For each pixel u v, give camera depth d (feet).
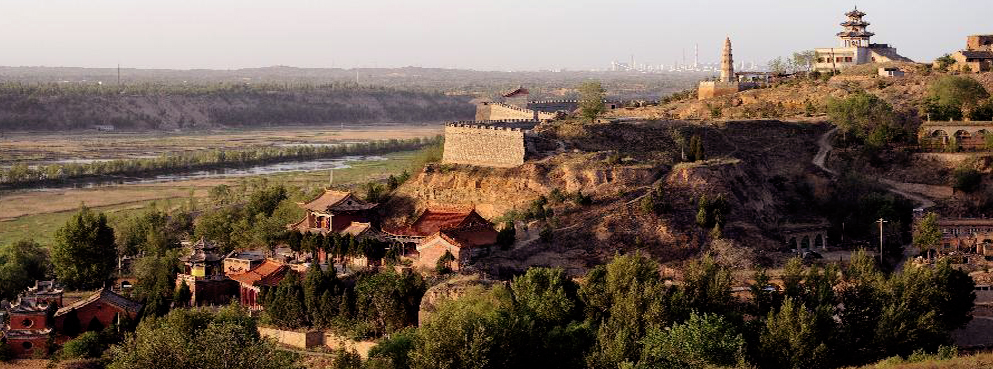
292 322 572.51
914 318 482.28
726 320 484.74
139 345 460.55
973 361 422.41
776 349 462.19
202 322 527.40
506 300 528.63
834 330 473.26
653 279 514.27
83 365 546.26
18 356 560.61
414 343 479.00
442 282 587.27
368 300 570.05
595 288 523.29
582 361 464.24
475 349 456.45
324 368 522.06
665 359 442.91
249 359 444.96
